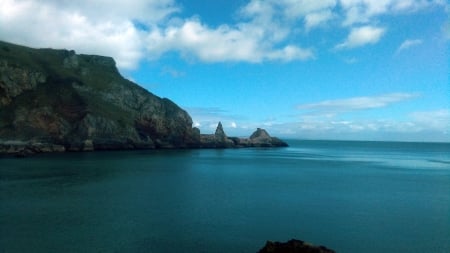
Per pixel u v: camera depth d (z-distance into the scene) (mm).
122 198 50906
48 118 152750
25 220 38250
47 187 58719
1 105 150250
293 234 35062
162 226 36875
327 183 71500
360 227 37844
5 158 110938
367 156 186875
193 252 29766
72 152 140750
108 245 31016
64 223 37344
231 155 160875
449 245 32531
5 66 158750
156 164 104312
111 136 162375
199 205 47188
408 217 42344
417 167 118500
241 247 31156
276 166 110688
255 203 49062
